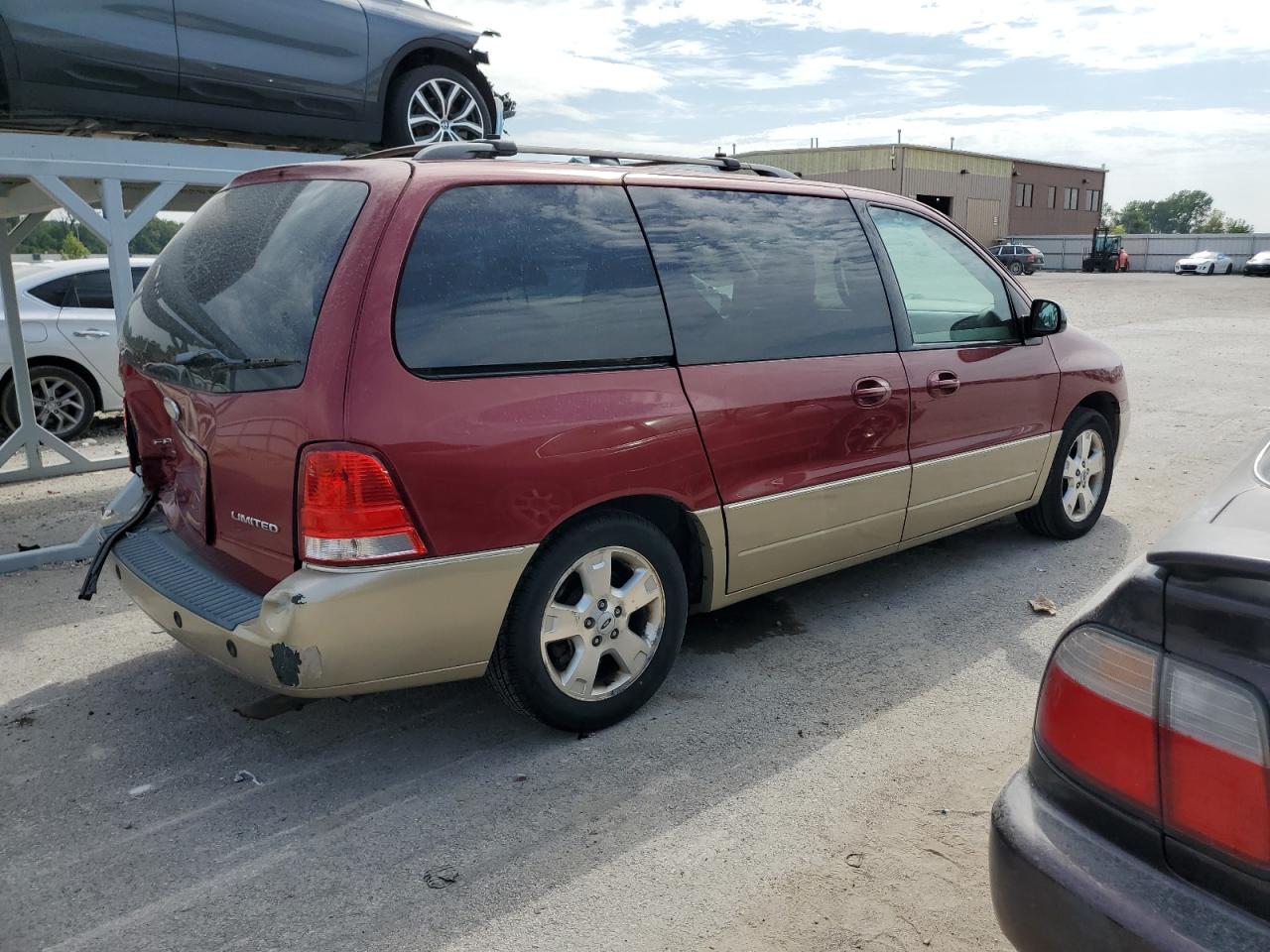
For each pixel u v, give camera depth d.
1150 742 1.56
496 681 3.08
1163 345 14.53
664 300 3.29
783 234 3.73
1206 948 1.45
